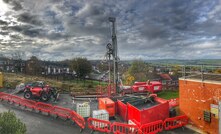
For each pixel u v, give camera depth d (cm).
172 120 1448
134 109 1479
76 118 1533
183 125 1486
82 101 2291
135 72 4266
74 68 4994
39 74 5084
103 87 2889
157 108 1488
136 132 1310
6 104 2030
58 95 2444
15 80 3497
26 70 5294
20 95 2475
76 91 2853
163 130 1405
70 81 4500
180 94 1627
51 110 1741
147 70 4344
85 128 1452
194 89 1477
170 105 1853
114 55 2527
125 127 1312
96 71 5825
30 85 2359
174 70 3953
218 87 1287
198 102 1441
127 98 1903
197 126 1452
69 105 2091
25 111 1823
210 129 1348
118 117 1741
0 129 989
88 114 1702
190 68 1689
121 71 4403
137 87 2742
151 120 1448
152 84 2805
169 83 3259
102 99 1855
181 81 1611
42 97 2234
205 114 1376
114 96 2322
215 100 1309
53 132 1378
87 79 5100
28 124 1516
